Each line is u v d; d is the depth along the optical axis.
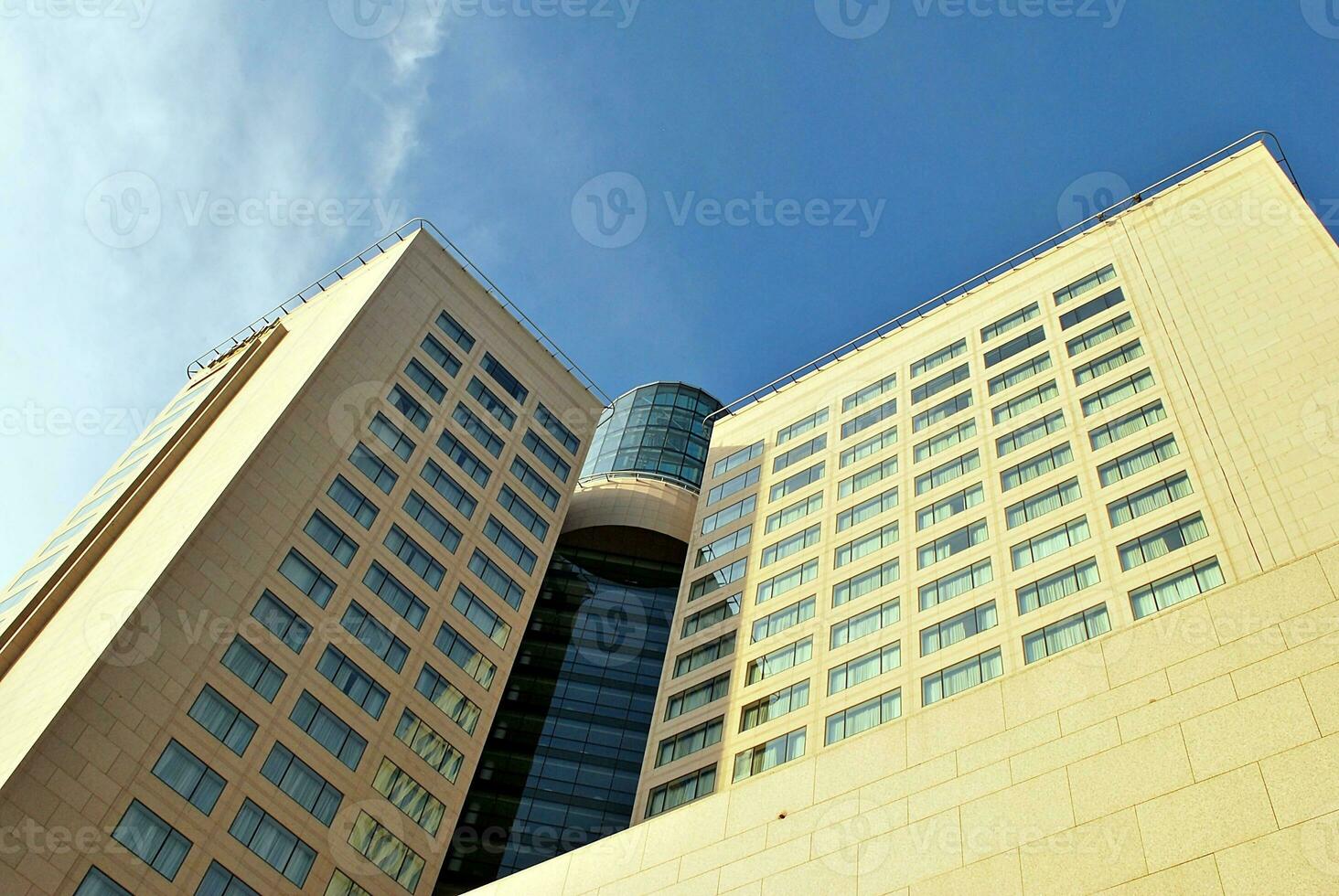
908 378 85.56
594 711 95.44
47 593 72.50
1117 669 29.03
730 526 87.06
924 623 65.44
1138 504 61.72
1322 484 55.94
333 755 63.91
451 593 76.06
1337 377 60.31
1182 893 23.80
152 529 71.50
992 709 30.67
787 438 90.88
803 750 63.97
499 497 83.88
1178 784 25.67
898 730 32.31
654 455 118.94
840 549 75.94
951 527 70.19
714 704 72.38
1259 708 25.83
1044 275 83.12
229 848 56.81
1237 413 62.16
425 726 69.44
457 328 89.06
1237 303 68.94
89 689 56.34
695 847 33.91
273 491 70.31
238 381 87.25
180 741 58.06
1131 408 67.69
